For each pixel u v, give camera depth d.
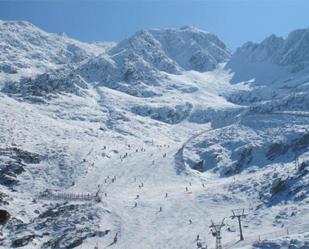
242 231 73.38
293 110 176.62
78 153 139.50
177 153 138.88
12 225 87.62
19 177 121.00
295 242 60.00
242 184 98.75
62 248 76.94
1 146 134.25
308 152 120.50
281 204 81.25
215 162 133.75
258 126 156.00
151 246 74.94
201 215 86.00
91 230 81.94
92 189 113.06
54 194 109.00
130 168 128.38
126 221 85.94
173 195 101.31
